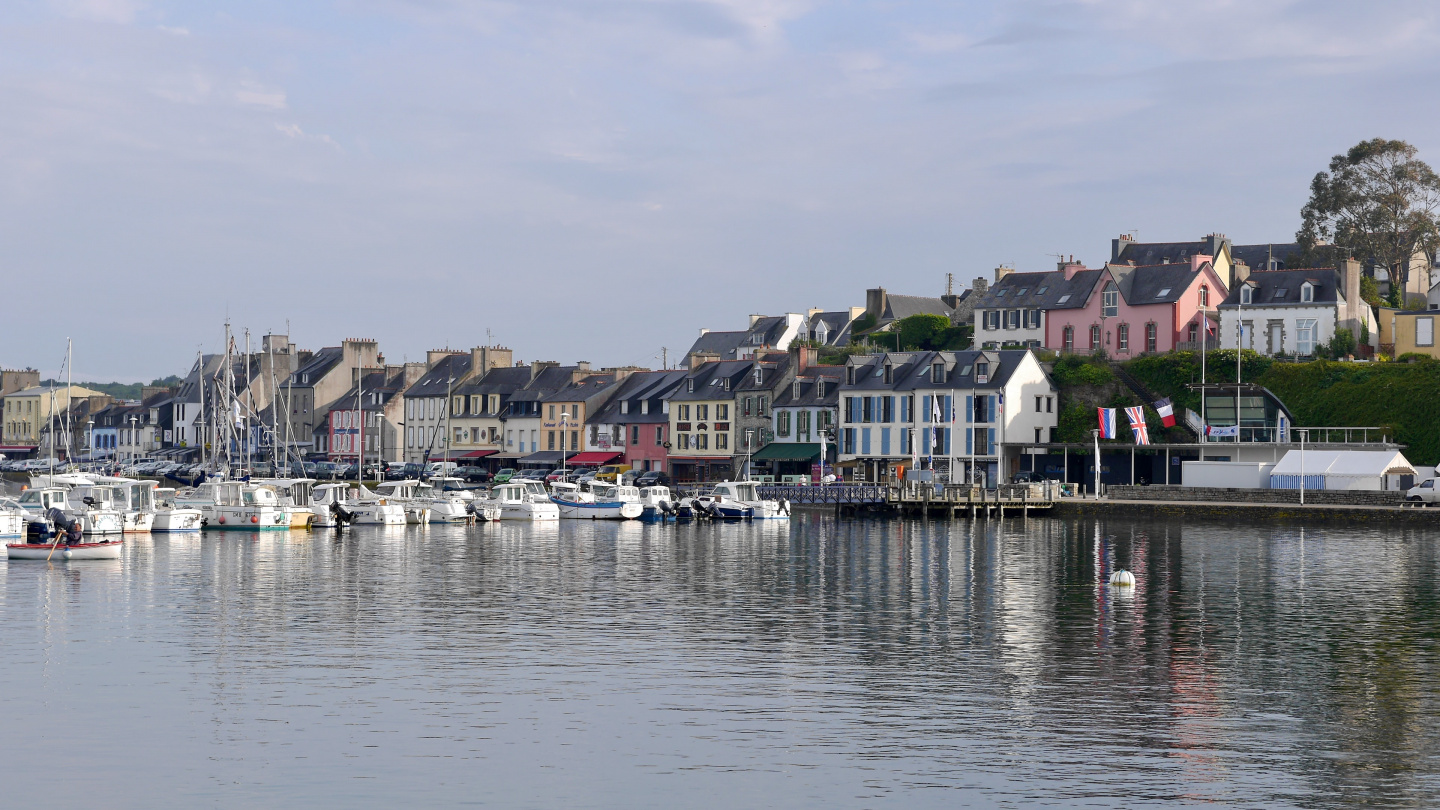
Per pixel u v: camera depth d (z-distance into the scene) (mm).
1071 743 28656
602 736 29078
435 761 27141
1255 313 118000
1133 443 114250
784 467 130625
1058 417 121438
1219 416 110438
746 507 100688
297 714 30812
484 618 45625
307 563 65188
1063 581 57938
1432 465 103562
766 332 166875
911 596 52438
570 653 38688
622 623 44656
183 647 39281
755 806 24531
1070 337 128375
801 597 51812
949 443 120500
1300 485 97250
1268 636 42719
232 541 80375
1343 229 130000
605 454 143375
